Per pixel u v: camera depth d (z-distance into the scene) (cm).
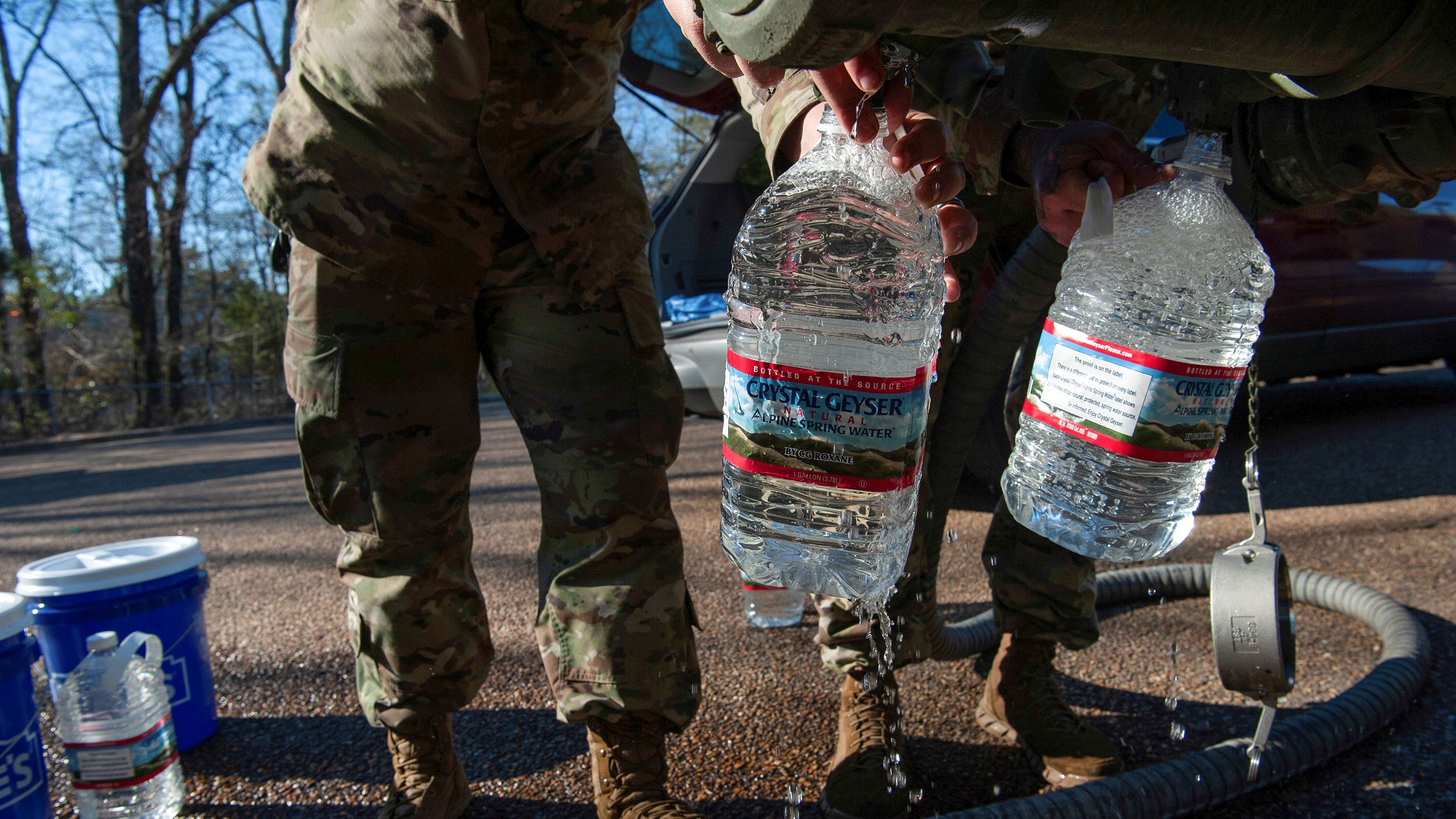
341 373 138
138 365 1759
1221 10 71
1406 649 199
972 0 65
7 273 1652
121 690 160
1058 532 139
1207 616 247
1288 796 160
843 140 128
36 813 153
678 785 171
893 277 136
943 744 185
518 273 143
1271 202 132
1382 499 348
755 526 132
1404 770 166
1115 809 147
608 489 144
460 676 152
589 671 142
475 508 442
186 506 533
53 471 845
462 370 146
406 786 155
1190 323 129
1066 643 179
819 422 104
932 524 174
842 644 171
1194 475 128
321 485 143
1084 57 102
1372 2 73
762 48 66
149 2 1703
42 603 175
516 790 171
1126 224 126
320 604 286
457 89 128
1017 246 195
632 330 144
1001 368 160
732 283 142
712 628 250
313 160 134
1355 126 108
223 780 179
